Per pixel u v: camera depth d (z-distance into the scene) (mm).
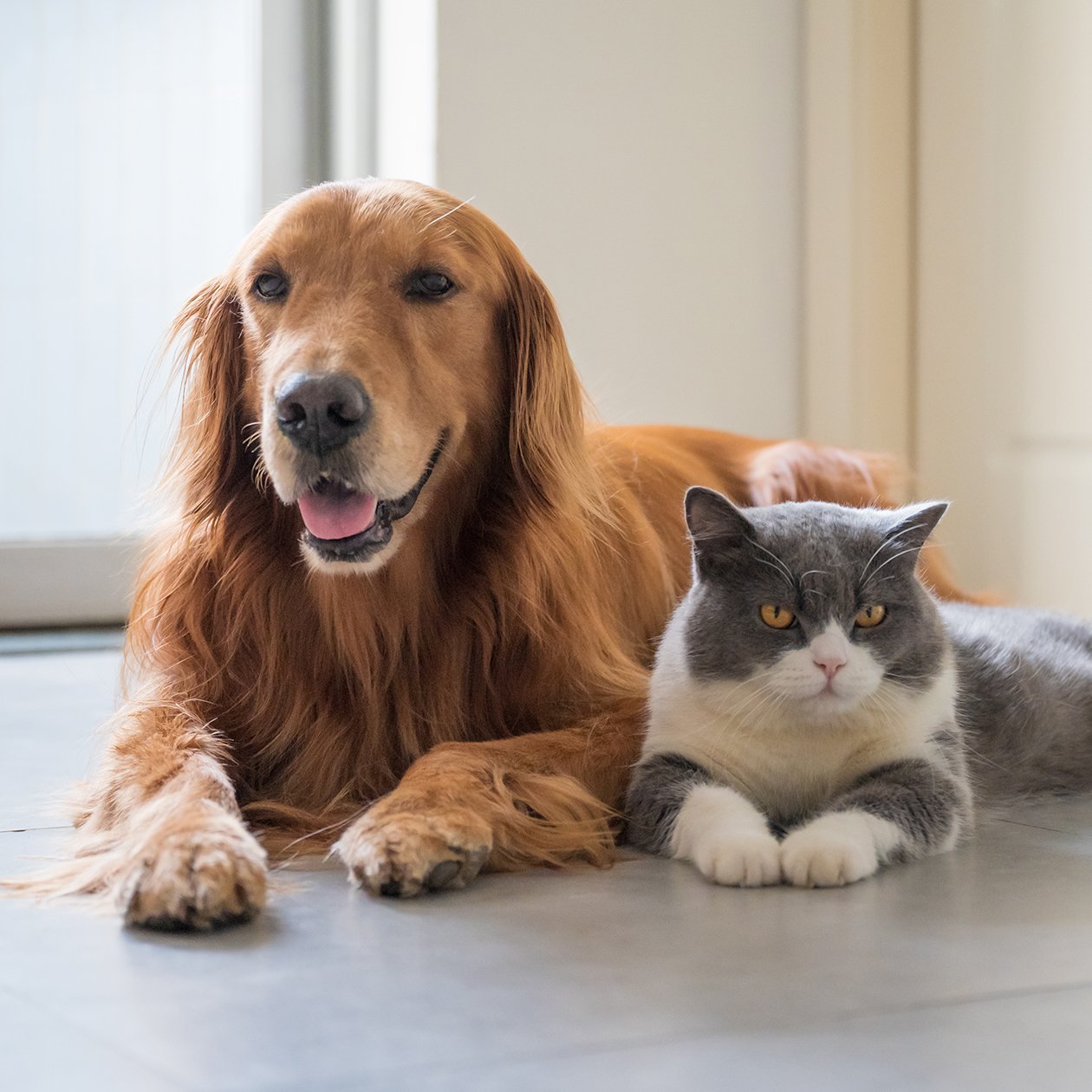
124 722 2010
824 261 3977
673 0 3869
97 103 4355
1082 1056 1164
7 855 1821
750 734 1881
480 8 3703
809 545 1872
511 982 1335
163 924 1499
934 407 3914
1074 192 3451
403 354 1910
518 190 3785
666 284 3936
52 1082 1101
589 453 2377
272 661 2084
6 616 4281
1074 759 2289
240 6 4492
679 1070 1128
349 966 1380
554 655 2113
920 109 3898
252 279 1999
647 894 1653
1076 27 3424
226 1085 1094
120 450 4465
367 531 1877
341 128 4320
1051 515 3557
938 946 1449
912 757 1873
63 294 4379
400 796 1759
